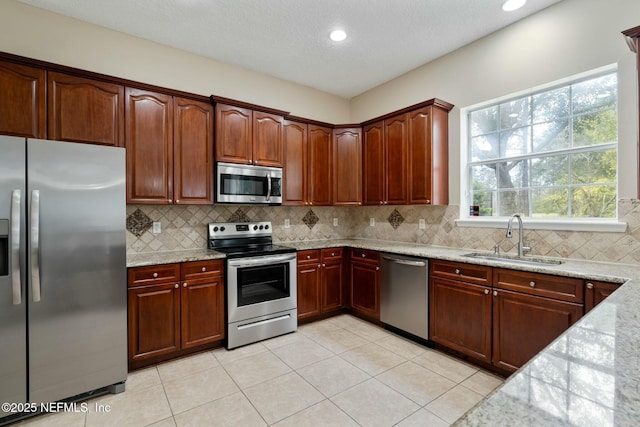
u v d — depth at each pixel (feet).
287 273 10.67
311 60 11.32
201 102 10.03
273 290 10.36
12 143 6.04
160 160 9.22
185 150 9.68
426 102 10.32
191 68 10.76
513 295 7.43
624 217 7.28
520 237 8.71
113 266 7.16
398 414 6.37
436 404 6.69
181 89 10.55
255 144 10.91
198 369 8.21
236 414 6.41
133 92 8.82
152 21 8.98
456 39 9.96
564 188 8.59
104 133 8.35
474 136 10.57
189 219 10.74
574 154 8.42
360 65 11.71
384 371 8.05
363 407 6.60
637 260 7.08
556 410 1.84
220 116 10.18
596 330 3.18
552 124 8.80
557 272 6.66
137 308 8.04
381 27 9.27
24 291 6.18
